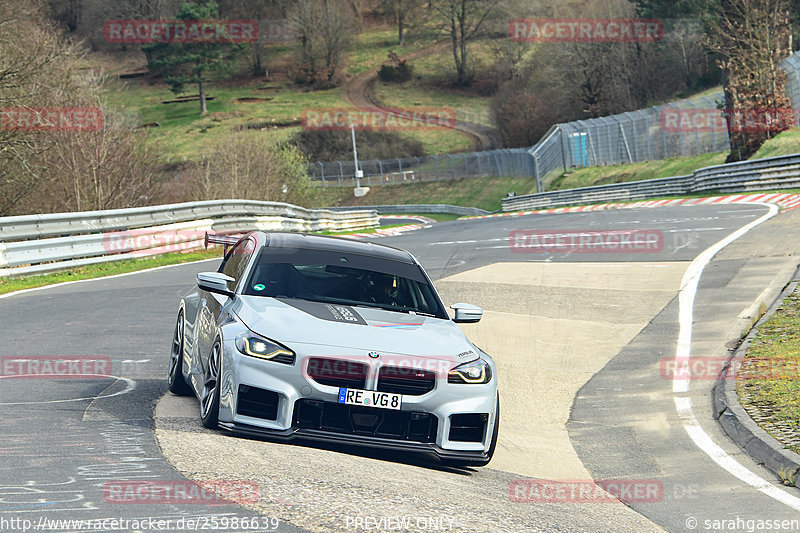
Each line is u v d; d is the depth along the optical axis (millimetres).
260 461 14141
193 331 18969
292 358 15227
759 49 102438
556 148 173750
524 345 31078
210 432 15820
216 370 15977
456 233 77938
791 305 33406
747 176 93500
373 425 15422
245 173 102125
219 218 69125
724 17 105750
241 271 18516
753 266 42594
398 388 15539
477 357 16797
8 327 28062
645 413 23359
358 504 12445
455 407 15836
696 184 106500
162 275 46281
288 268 18375
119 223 53219
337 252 19453
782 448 18734
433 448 15703
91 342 26141
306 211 92312
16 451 13648
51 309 32531
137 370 22391
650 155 149250
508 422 22422
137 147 81625
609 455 19891
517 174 197500
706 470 18359
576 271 45969
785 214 62531
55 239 46406
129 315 31906
